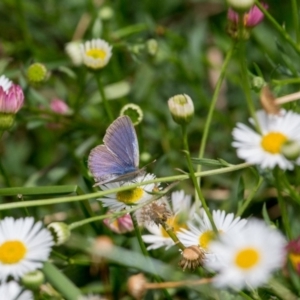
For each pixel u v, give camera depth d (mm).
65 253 406
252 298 363
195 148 482
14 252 349
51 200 367
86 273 406
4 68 462
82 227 435
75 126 462
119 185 373
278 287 353
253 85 396
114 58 487
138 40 477
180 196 382
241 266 332
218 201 448
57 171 456
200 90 481
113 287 401
